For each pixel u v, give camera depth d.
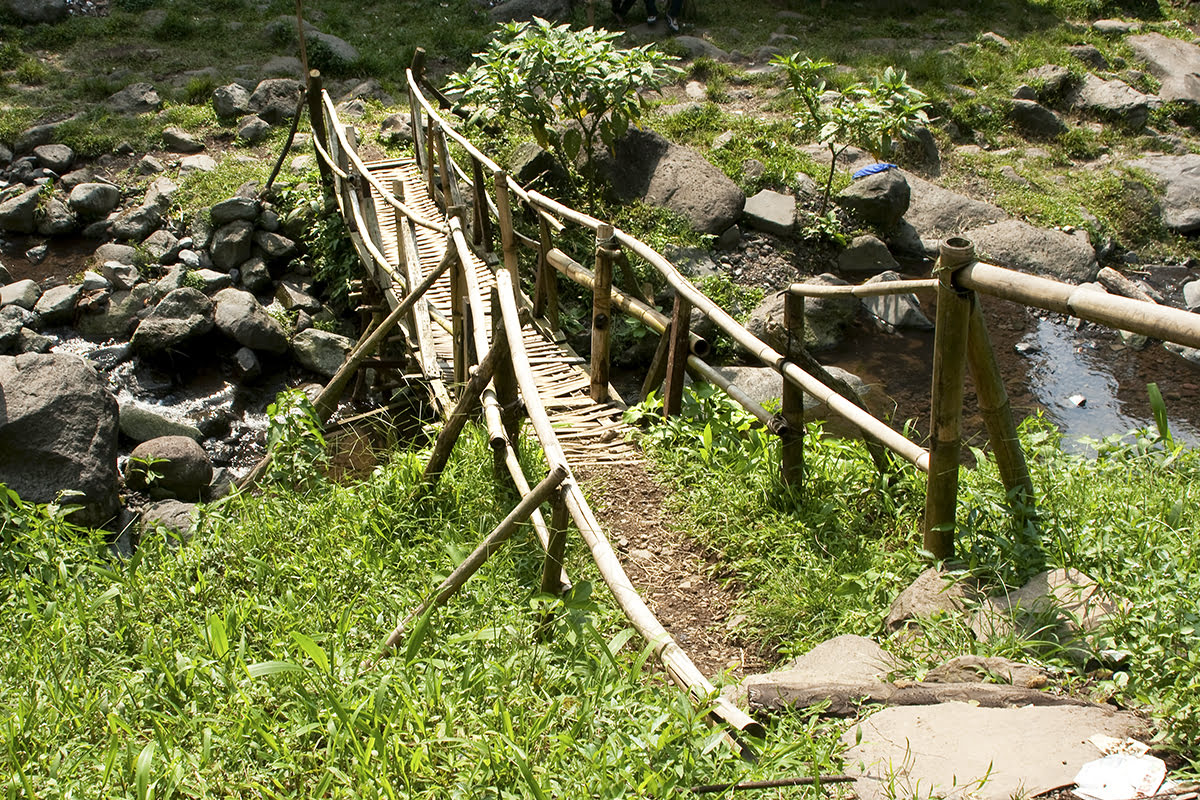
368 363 8.24
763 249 11.34
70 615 3.89
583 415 6.05
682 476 5.05
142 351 9.47
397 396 7.75
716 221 11.20
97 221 11.17
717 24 16.50
